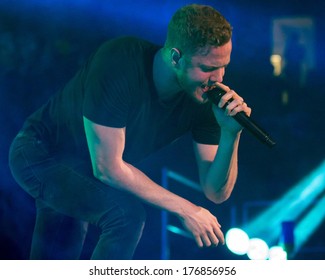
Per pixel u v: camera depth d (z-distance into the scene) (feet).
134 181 12.63
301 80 31.01
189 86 12.37
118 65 12.37
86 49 28.55
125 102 12.43
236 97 12.26
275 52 31.63
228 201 25.94
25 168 13.64
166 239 23.31
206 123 13.97
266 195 26.99
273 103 30.25
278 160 28.14
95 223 13.21
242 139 27.71
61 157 13.61
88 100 12.39
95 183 13.12
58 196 13.35
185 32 11.91
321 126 29.35
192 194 26.43
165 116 13.24
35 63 27.91
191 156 26.84
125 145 13.42
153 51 12.73
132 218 12.76
